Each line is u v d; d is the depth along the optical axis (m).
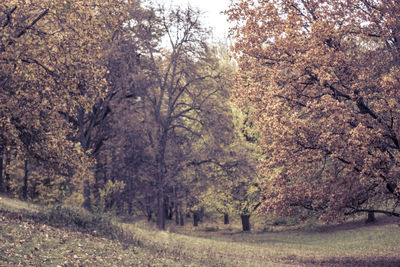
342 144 14.09
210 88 31.44
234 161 31.48
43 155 15.12
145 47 29.28
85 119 32.72
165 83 31.44
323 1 17.22
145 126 30.38
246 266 15.25
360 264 16.72
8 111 13.13
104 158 32.03
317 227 34.25
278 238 30.83
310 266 16.61
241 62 18.42
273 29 17.78
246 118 34.31
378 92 15.20
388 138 15.53
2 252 9.77
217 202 34.78
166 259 13.55
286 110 16.39
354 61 15.79
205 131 32.22
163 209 31.84
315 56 15.36
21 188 35.66
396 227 28.16
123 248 13.75
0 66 12.86
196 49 30.52
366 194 15.34
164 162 32.06
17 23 14.05
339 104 14.25
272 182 16.45
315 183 16.48
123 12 15.98
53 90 14.40
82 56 14.64
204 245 21.05
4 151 14.99
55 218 15.82
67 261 10.27
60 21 14.34
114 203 28.84
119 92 29.91
